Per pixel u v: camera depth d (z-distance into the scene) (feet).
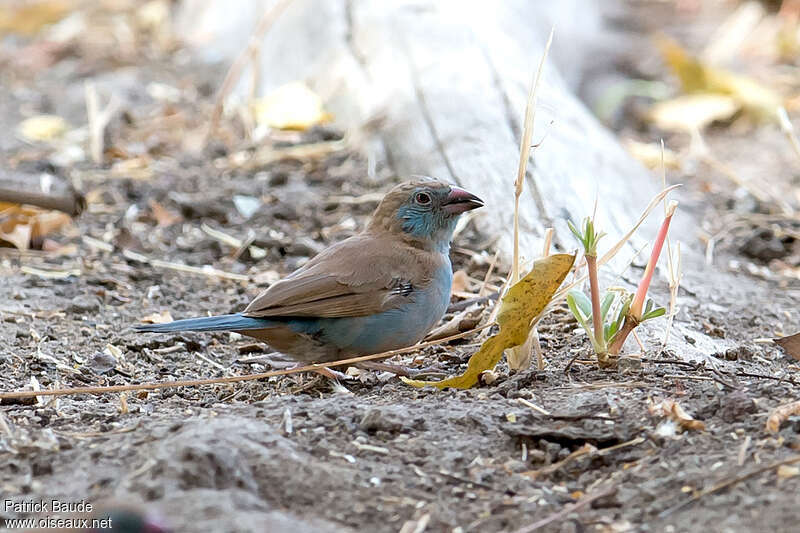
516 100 46.57
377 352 29.25
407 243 30.32
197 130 56.24
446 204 30.32
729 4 83.51
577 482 21.74
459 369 29.63
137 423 24.06
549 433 22.93
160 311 36.35
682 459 21.62
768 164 53.11
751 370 28.68
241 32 69.31
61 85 66.18
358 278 28.45
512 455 22.67
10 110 61.46
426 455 22.44
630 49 70.59
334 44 56.95
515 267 28.68
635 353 29.14
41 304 36.27
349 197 46.09
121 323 34.99
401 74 51.44
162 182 49.24
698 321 33.68
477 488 21.29
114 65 69.67
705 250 41.88
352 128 51.26
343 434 23.25
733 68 68.95
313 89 55.83
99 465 21.68
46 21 79.41
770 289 38.40
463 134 45.55
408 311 28.86
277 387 29.22
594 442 22.71
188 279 39.60
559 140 44.96
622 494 20.76
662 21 80.33
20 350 31.89
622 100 62.85
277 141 52.31
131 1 83.46
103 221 45.29
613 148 47.83
